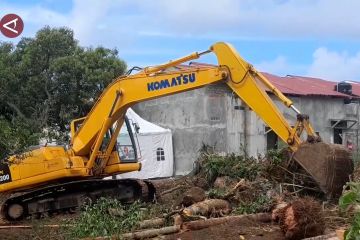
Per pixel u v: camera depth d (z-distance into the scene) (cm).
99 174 1395
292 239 917
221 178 1311
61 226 1034
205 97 2723
